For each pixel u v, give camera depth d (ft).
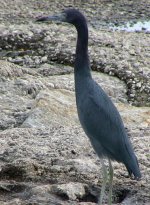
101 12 104.01
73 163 40.55
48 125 49.75
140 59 72.64
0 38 79.20
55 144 44.24
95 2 111.96
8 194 36.60
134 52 75.15
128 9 107.55
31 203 33.86
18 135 46.06
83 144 44.52
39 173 39.37
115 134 33.73
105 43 78.33
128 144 33.99
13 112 53.42
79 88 34.65
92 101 33.99
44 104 52.06
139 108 57.00
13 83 60.29
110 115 33.86
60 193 36.06
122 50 75.61
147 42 80.94
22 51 75.82
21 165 39.60
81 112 34.50
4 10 99.30
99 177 38.93
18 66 65.05
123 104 57.06
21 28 83.66
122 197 37.09
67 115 51.60
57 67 70.49
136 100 62.90
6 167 39.45
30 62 72.33
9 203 33.86
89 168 39.99
